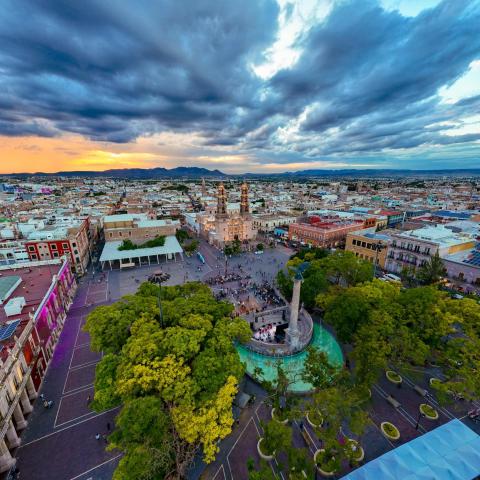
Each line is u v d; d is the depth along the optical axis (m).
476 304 43.72
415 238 78.38
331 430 26.64
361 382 36.06
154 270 94.69
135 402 26.48
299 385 42.97
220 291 75.19
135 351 31.70
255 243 128.12
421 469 26.05
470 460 26.92
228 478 29.23
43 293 54.22
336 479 28.75
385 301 46.06
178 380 29.58
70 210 146.38
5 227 99.44
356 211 159.12
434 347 41.78
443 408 37.31
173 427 27.66
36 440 33.50
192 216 164.75
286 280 66.44
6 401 32.47
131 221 119.69
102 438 33.75
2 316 45.19
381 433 33.84
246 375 44.34
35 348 42.81
